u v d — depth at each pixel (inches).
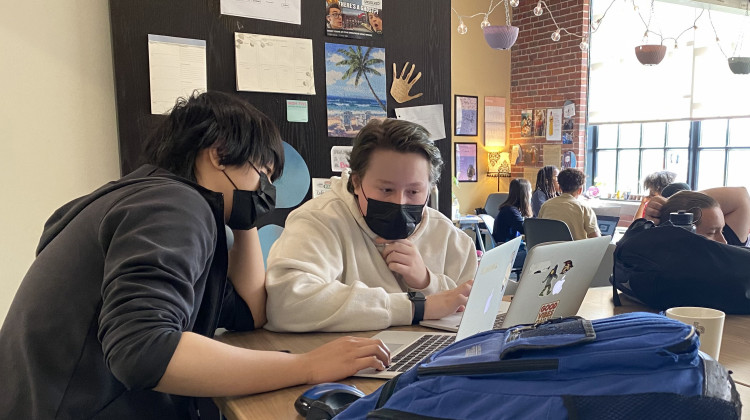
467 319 36.9
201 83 84.4
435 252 63.8
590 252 43.1
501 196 284.2
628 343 22.1
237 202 42.9
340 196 61.7
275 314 50.8
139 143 81.1
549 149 286.8
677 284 53.7
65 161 79.9
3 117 75.8
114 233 34.1
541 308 41.9
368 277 59.2
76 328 34.3
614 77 297.1
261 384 35.2
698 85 266.2
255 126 42.9
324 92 93.7
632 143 303.6
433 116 103.6
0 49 75.3
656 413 20.0
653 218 72.7
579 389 21.0
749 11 239.6
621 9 289.0
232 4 85.7
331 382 37.0
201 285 39.2
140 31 80.2
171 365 31.4
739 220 99.7
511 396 21.7
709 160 276.5
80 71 80.1
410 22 100.6
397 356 42.1
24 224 77.9
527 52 295.1
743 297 53.0
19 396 34.4
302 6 91.0
